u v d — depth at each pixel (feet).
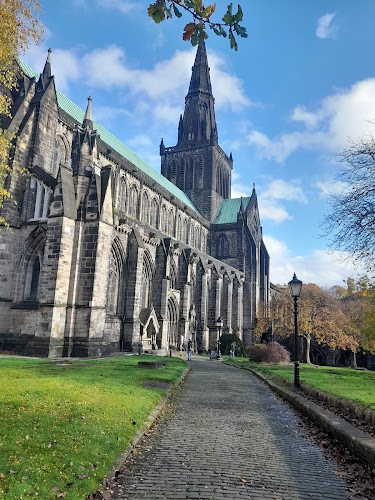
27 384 58.13
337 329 244.42
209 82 382.22
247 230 338.75
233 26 23.30
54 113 160.76
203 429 47.65
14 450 31.30
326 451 40.96
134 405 51.03
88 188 135.95
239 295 305.53
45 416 41.27
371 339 102.99
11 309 134.41
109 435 37.88
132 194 238.68
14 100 154.40
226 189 388.57
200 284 249.55
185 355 205.36
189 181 359.46
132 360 120.47
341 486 31.53
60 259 125.70
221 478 32.12
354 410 52.54
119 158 223.51
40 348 120.57
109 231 137.59
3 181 126.21
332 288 328.49
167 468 33.86
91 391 56.65
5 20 71.87
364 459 35.17
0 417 39.96
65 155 178.70
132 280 171.94
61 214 128.06
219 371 127.03
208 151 356.59
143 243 182.80
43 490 25.61
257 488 30.40
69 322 126.21
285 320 275.18
